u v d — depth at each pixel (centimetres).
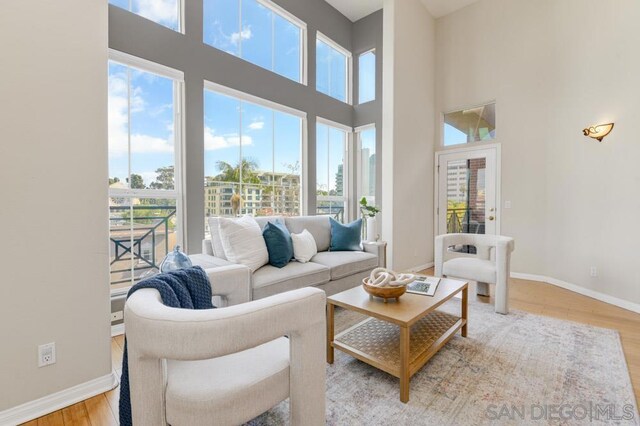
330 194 486
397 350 179
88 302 159
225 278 176
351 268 297
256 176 363
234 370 108
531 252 392
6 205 135
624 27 291
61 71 149
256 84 356
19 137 138
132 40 251
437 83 482
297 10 409
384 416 141
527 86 392
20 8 138
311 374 111
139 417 95
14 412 138
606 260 308
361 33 500
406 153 425
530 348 205
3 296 135
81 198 156
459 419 139
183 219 288
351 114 511
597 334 227
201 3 300
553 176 368
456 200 464
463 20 453
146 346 89
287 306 102
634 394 156
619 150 296
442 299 187
